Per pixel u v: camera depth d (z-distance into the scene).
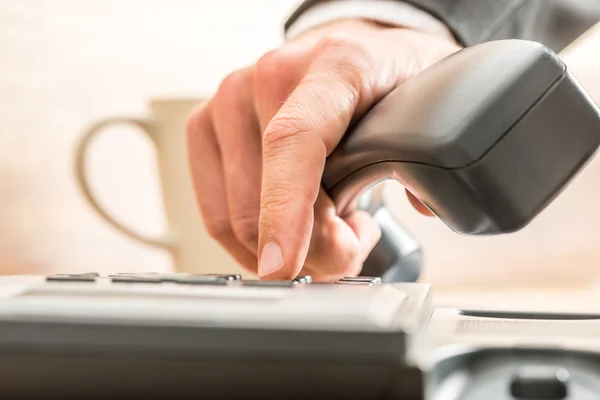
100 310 0.20
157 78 0.96
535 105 0.32
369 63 0.45
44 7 0.83
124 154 0.91
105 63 0.90
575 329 0.25
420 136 0.33
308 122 0.41
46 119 0.83
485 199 0.32
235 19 1.03
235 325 0.19
